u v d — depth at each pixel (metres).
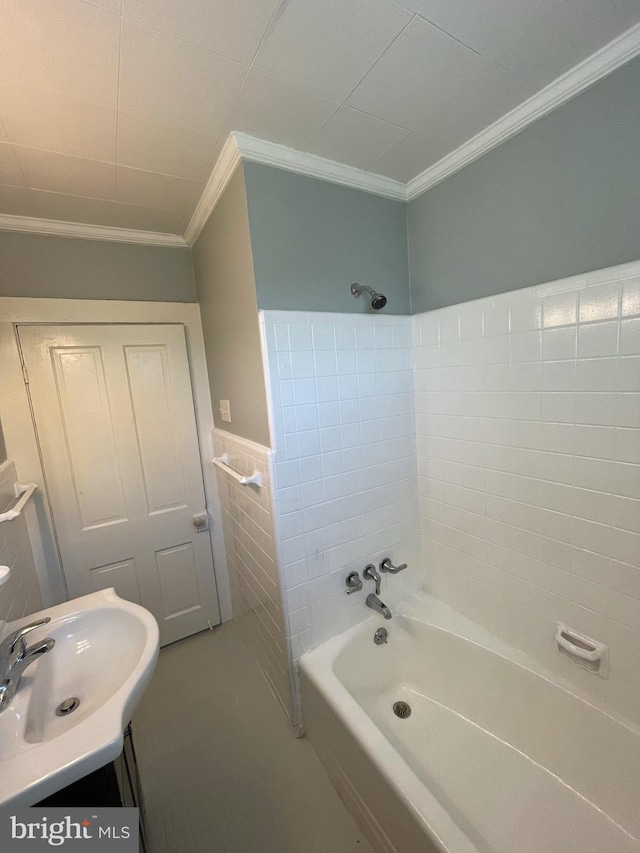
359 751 1.12
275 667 1.63
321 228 1.42
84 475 1.81
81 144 1.17
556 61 0.99
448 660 1.55
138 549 1.97
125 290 1.85
